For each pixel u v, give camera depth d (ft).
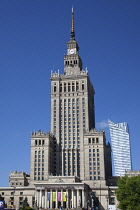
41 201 640.99
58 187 642.22
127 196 466.29
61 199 626.64
